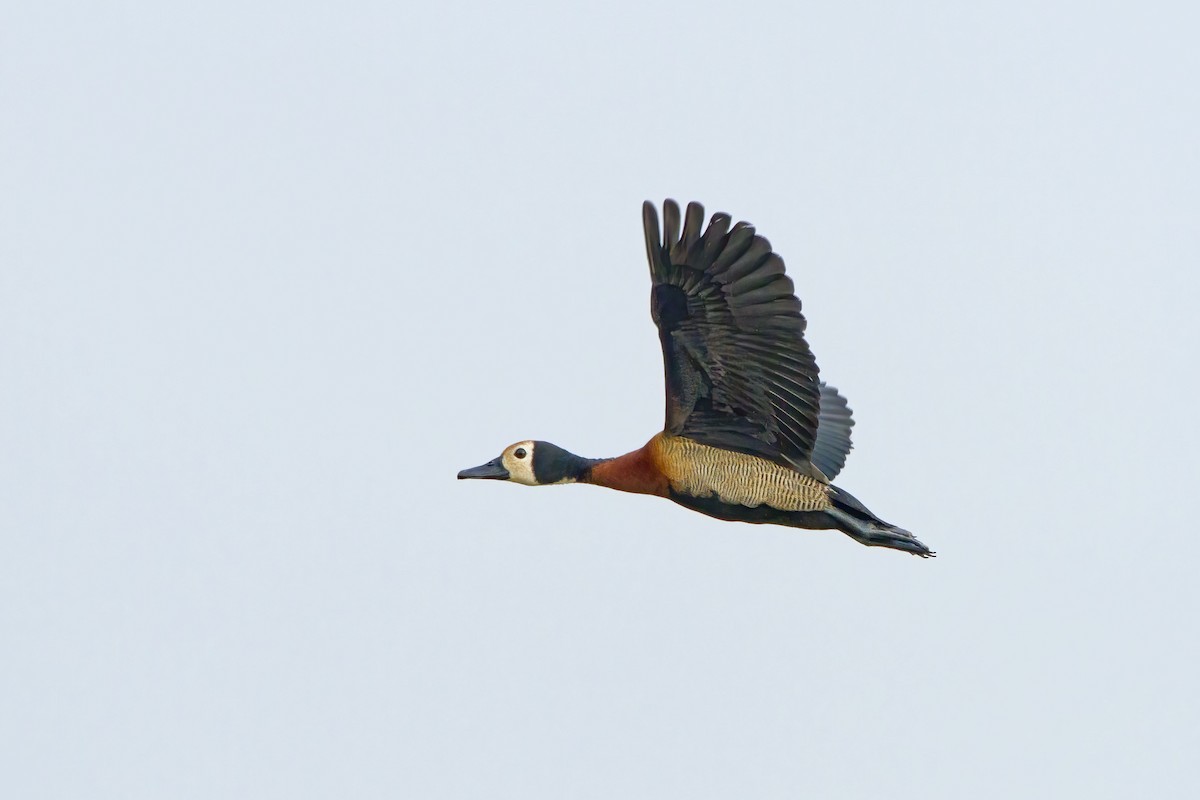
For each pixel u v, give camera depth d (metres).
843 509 16.64
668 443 16.84
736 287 15.02
